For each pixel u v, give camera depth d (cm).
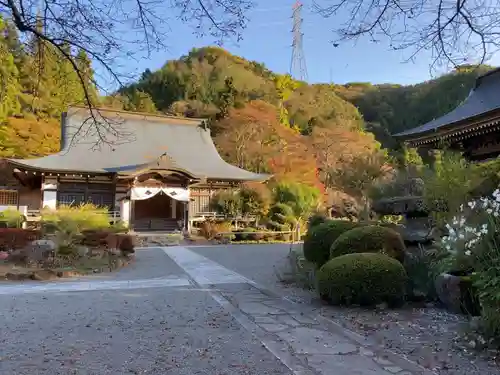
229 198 2250
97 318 502
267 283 782
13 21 329
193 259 1236
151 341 405
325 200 2492
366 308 534
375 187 1183
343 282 538
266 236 2069
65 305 581
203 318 503
